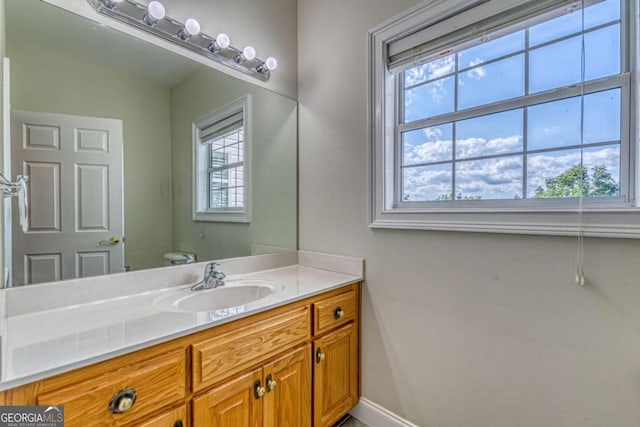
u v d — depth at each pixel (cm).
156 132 141
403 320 151
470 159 138
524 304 116
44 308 109
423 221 142
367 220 164
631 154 101
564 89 114
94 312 108
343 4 176
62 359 73
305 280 158
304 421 133
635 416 96
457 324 134
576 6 107
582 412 105
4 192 96
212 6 160
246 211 176
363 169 166
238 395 107
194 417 95
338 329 153
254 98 180
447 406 137
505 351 121
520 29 121
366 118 164
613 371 99
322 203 188
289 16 200
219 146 164
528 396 116
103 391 77
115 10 127
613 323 99
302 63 200
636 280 96
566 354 108
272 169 189
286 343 124
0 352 69
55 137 114
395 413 154
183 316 104
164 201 144
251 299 151
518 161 125
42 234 111
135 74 135
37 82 110
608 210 99
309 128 196
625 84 102
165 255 143
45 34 112
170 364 90
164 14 134
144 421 84
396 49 156
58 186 115
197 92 155
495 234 123
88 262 121
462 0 130
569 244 107
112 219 128
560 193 115
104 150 126
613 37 105
